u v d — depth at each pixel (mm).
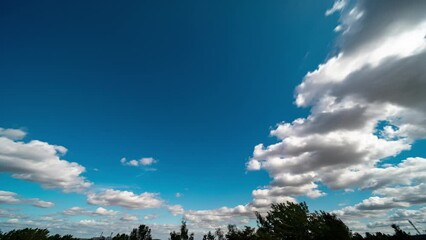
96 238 58844
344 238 29141
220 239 73188
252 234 37375
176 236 69812
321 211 32875
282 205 36469
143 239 72062
